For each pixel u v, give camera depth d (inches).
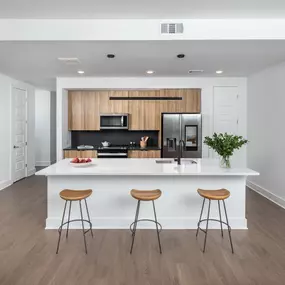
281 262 103.5
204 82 231.0
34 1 108.3
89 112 242.5
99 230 134.6
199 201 137.8
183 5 112.7
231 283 89.6
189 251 112.5
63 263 102.3
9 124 232.1
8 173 231.6
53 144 345.4
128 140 264.2
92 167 137.1
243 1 109.0
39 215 155.8
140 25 127.4
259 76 207.9
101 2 109.7
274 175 187.6
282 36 127.3
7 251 112.0
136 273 95.7
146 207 137.9
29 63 176.7
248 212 164.1
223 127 233.8
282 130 176.6
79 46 137.6
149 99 238.7
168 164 147.4
